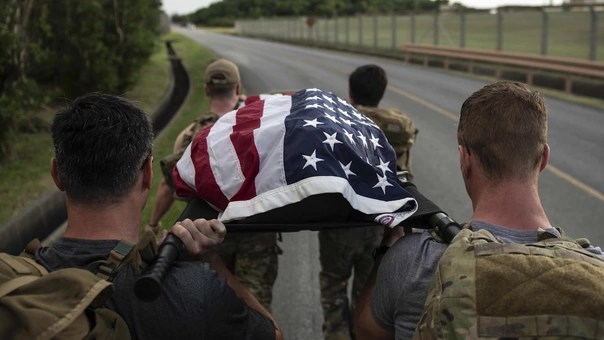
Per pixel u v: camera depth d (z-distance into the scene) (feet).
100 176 5.19
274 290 15.35
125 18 51.80
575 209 21.29
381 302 6.08
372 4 285.23
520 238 5.16
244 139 7.52
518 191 5.30
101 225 5.29
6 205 22.17
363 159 7.25
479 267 4.54
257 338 5.85
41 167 28.07
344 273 11.25
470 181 5.67
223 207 7.50
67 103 5.63
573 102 46.47
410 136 10.77
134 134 5.32
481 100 5.42
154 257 5.25
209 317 5.18
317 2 351.87
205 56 100.01
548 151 5.49
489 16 81.56
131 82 53.72
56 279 4.52
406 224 6.93
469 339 4.33
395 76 68.33
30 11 34.47
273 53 118.62
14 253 19.84
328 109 8.05
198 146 8.14
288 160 7.11
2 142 29.09
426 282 5.65
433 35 94.63
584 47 63.21
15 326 4.31
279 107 8.36
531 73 59.41
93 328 4.49
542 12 58.08
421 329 4.78
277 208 6.92
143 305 4.99
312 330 13.43
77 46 44.06
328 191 6.76
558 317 4.22
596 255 4.76
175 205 18.54
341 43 134.62
